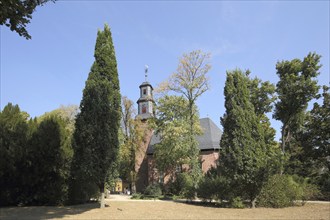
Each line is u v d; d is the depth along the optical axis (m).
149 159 51.53
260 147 20.03
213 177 25.41
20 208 18.72
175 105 39.47
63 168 20.97
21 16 11.45
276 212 16.62
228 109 20.64
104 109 18.27
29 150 20.89
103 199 18.44
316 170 35.09
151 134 54.06
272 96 32.84
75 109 45.12
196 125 38.84
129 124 43.56
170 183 39.25
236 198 20.20
